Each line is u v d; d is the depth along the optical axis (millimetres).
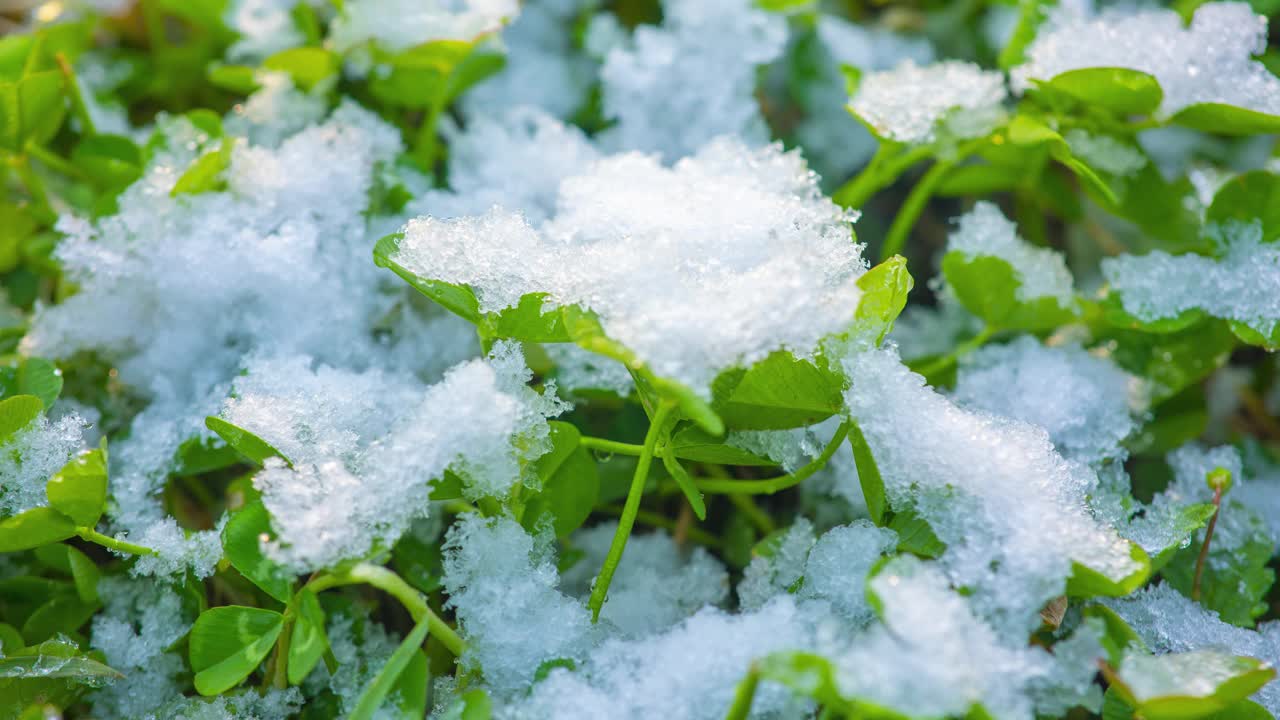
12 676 297
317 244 328
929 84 337
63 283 336
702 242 303
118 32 387
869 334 297
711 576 326
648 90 360
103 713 309
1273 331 317
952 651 275
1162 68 327
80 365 330
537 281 301
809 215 311
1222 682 280
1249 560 316
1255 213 323
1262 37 328
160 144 338
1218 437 356
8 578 321
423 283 299
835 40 382
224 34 375
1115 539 293
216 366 325
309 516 289
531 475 303
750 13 362
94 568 314
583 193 317
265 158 329
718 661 291
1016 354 334
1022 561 289
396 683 290
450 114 379
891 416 297
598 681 296
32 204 348
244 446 300
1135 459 338
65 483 294
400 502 293
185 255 320
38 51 346
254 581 294
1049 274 332
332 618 312
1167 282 326
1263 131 321
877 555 299
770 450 309
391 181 337
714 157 326
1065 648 289
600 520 344
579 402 336
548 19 390
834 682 270
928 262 388
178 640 309
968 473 295
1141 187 335
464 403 293
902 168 344
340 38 348
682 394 274
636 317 285
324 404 305
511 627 299
